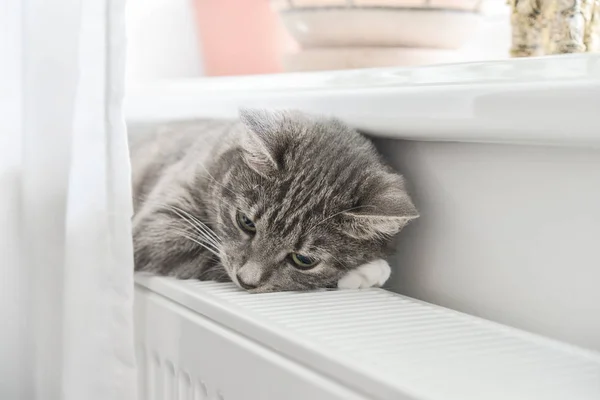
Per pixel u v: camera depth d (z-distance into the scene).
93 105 0.92
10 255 1.08
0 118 1.06
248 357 0.75
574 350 0.72
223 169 1.14
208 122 1.33
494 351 0.70
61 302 1.03
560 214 0.77
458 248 0.91
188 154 1.26
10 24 1.05
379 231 1.01
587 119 0.67
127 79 1.63
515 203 0.82
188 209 1.13
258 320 0.77
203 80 1.38
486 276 0.87
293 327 0.75
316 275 1.06
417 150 0.99
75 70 1.00
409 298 0.92
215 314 0.83
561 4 0.88
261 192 1.07
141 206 1.22
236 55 1.65
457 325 0.78
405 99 0.86
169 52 1.73
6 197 1.07
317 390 0.66
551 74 0.72
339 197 1.05
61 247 1.03
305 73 1.09
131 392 0.94
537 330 0.80
